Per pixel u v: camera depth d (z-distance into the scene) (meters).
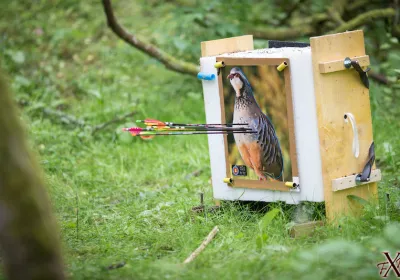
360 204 9.43
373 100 14.94
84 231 9.94
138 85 18.09
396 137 13.38
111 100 17.08
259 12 18.89
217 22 16.92
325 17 17.50
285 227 9.08
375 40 17.31
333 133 9.13
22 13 22.05
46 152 14.04
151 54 16.02
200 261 8.11
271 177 9.64
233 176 10.04
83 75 18.98
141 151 14.16
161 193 11.67
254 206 10.29
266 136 9.55
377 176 9.55
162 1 21.81
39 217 6.13
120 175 12.98
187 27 17.78
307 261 7.49
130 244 9.27
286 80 9.21
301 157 9.30
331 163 9.14
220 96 9.94
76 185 12.55
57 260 6.23
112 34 21.42
